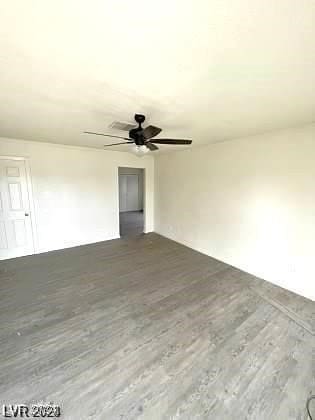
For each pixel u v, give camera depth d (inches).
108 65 52.0
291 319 87.5
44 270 131.7
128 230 236.1
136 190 372.2
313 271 100.0
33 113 87.6
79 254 160.7
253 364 65.8
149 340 75.4
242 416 51.4
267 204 117.0
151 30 40.0
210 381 60.2
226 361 66.9
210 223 156.6
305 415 51.6
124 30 39.9
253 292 108.4
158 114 87.3
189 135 122.6
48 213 162.7
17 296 102.3
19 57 48.4
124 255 160.1
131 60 50.0
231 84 61.5
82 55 47.9
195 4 34.4
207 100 73.0
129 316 88.6
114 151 190.1
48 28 39.3
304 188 100.3
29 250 157.8
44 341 74.0
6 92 67.4
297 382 60.0
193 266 140.7
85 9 35.2
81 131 118.8
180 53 47.0
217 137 127.3
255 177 122.0
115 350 70.7
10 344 72.4
